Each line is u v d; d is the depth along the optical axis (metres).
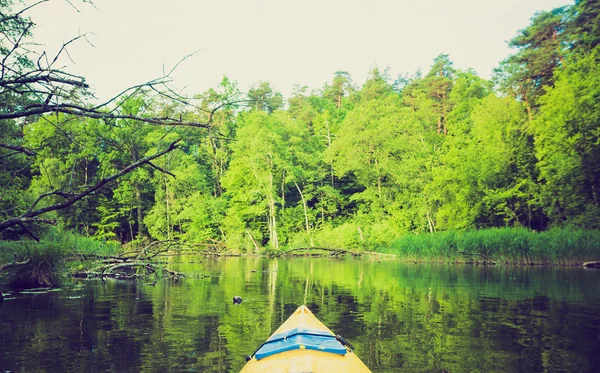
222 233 47.44
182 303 12.27
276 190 50.16
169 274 19.78
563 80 34.28
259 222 49.03
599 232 26.42
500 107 39.34
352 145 48.66
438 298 13.44
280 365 5.19
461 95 54.72
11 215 15.88
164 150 5.64
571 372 6.86
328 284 16.81
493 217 39.47
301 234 47.69
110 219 45.75
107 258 20.48
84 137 7.23
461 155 40.66
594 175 32.38
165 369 6.82
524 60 42.31
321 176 51.53
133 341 8.34
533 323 9.99
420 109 55.38
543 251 25.86
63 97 5.38
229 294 14.04
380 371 6.87
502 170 38.19
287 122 52.09
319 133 59.59
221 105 5.83
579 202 32.25
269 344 6.19
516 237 26.61
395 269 23.78
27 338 8.50
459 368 7.02
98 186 5.48
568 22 39.19
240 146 47.72
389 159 47.41
